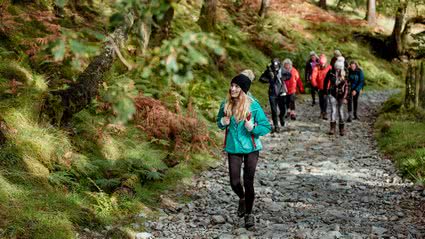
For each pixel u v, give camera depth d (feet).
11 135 19.67
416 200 22.74
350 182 26.27
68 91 23.36
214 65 48.44
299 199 22.98
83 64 28.17
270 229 18.51
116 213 19.02
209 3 57.67
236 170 18.35
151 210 20.26
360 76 47.09
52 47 6.08
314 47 80.74
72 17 33.09
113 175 22.49
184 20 52.90
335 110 40.70
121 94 7.14
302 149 35.29
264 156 33.09
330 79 40.37
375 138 38.78
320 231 17.56
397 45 92.48
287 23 82.94
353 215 20.53
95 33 6.55
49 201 17.33
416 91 44.96
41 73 26.61
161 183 23.93
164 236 17.65
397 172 27.91
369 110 55.06
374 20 99.35
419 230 18.29
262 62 62.34
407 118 42.86
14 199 16.51
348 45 88.99
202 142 29.76
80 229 16.89
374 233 17.72
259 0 87.92
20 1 31.14
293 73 46.34
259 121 18.01
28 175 18.29
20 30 28.76
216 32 57.88
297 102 58.95
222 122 18.17
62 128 22.62
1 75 23.85
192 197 23.13
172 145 28.81
